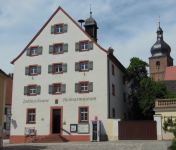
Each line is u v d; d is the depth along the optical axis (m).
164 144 22.47
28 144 29.70
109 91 33.03
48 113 34.25
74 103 33.28
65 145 25.83
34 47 36.69
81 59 34.06
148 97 35.34
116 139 30.28
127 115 42.59
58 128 34.50
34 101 35.22
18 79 36.62
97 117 31.91
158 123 28.36
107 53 33.12
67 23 35.62
